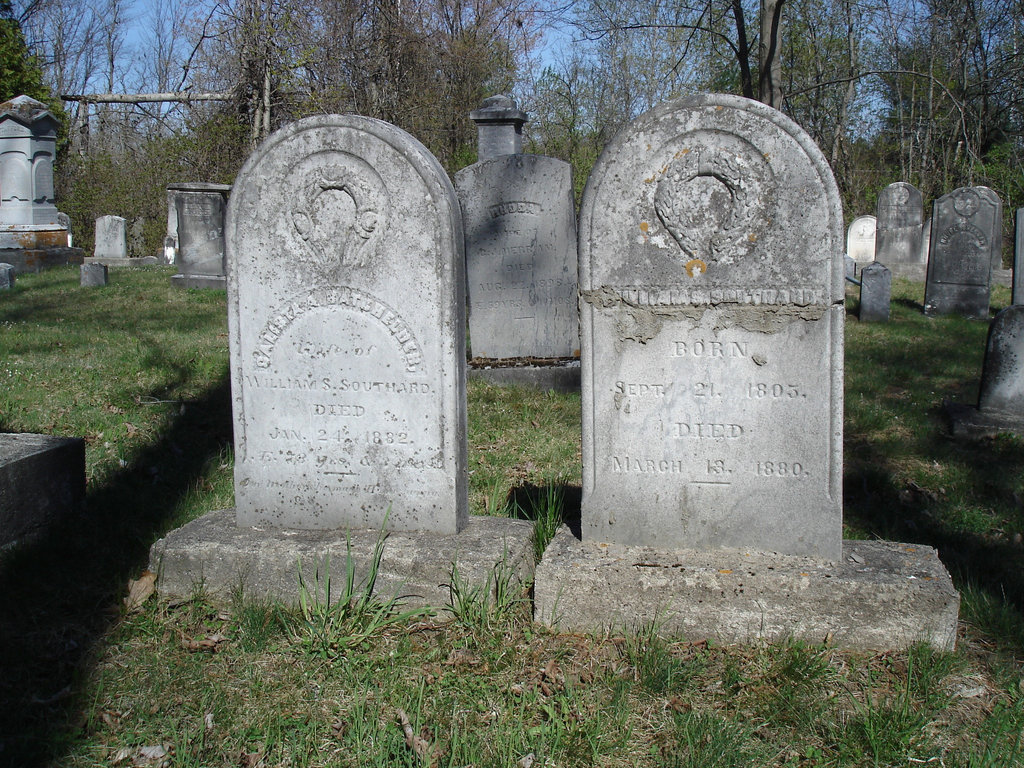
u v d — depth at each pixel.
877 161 31.55
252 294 4.12
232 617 3.81
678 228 3.68
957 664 3.41
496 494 5.05
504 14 29.16
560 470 5.83
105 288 14.07
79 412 6.83
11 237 16.34
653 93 30.23
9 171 16.47
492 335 8.50
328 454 4.17
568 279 8.27
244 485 4.27
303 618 3.79
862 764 2.87
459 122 27.80
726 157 3.59
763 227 3.61
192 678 3.37
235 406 4.22
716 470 3.82
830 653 3.49
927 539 4.76
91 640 3.63
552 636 3.68
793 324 3.65
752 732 3.04
